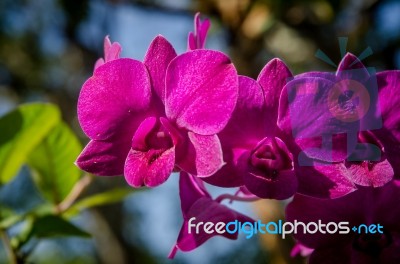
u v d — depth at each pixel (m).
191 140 0.26
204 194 0.29
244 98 0.26
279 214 0.54
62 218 0.38
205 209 0.28
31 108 0.38
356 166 0.27
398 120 0.27
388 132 0.27
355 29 0.80
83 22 0.92
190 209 0.28
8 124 0.39
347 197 0.28
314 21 0.79
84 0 0.89
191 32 0.29
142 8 0.92
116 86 0.27
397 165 0.27
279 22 0.77
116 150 0.27
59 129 0.41
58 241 2.29
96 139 0.27
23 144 0.40
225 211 0.28
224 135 0.26
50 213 0.39
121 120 0.27
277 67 0.27
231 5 0.75
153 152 0.27
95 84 0.27
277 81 0.27
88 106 0.27
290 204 0.28
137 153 0.27
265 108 0.26
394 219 0.28
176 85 0.26
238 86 0.26
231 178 0.26
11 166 0.41
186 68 0.26
